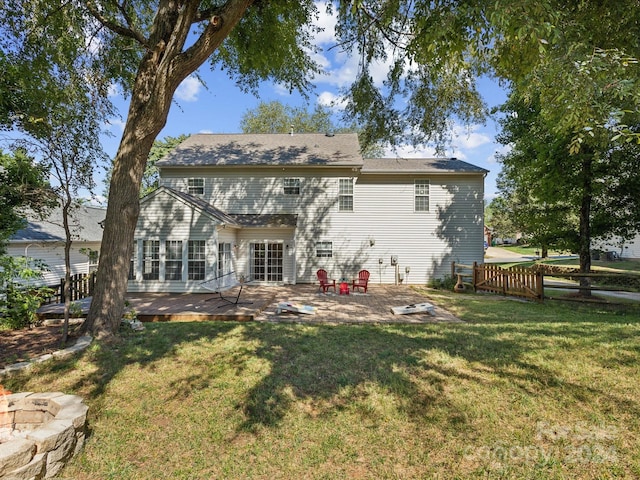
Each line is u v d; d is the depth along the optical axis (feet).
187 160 51.29
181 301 34.81
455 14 14.93
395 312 28.71
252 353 17.54
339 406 12.38
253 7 24.71
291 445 10.41
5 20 21.77
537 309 31.37
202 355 17.21
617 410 11.50
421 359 16.42
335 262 51.98
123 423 11.47
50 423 9.61
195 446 10.39
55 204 21.56
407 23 21.07
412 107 26.78
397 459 9.72
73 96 21.08
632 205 41.91
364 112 27.48
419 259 52.21
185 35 18.88
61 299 32.09
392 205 52.34
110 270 19.45
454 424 11.13
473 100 25.95
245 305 31.91
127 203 19.63
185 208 42.29
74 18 23.04
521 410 11.75
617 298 41.47
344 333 21.54
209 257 42.09
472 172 50.88
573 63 13.30
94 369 15.21
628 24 16.92
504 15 11.93
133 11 26.08
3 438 10.05
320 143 58.03
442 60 18.11
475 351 17.38
